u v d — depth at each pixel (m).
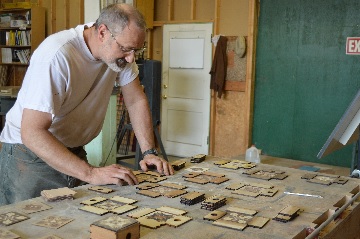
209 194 1.58
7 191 1.92
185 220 1.29
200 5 5.69
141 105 2.11
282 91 5.14
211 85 5.51
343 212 1.53
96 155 4.27
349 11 4.62
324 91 4.87
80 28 1.77
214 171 1.94
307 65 4.95
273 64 5.16
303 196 1.58
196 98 5.78
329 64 4.81
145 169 1.90
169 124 6.05
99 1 5.39
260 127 5.34
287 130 5.15
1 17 7.23
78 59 1.72
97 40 1.68
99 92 1.94
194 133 5.85
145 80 4.72
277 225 1.27
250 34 5.18
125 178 1.64
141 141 2.06
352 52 4.65
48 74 1.61
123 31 1.56
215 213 1.35
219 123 5.62
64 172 1.61
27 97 1.62
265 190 1.63
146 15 5.89
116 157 4.61
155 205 1.45
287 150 5.18
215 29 5.49
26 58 7.06
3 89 4.93
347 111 1.44
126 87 2.11
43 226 1.22
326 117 4.89
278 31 5.08
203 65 5.68
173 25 5.87
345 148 4.73
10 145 1.90
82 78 1.77
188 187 1.67
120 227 1.11
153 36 6.12
